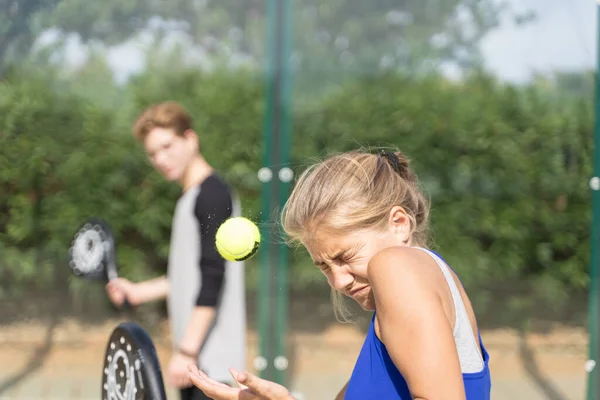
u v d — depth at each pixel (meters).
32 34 5.83
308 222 1.61
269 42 5.05
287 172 4.95
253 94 6.38
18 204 6.15
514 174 6.27
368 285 1.63
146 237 6.45
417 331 1.39
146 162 6.32
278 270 5.07
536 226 6.29
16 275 6.19
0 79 5.92
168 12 6.05
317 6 6.07
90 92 6.16
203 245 3.15
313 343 6.35
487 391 1.59
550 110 6.14
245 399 1.72
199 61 6.30
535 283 6.29
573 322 6.23
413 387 1.39
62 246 6.23
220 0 6.11
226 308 3.24
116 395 2.10
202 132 6.34
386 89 6.32
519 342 6.16
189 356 3.10
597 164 4.64
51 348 6.11
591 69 5.88
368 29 6.11
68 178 6.21
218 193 3.23
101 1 5.88
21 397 5.21
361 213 1.59
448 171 6.35
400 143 6.35
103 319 6.33
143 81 6.23
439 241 6.33
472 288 6.35
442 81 6.30
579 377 5.64
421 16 6.05
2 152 6.05
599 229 4.61
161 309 6.49
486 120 6.27
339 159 1.68
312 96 6.30
